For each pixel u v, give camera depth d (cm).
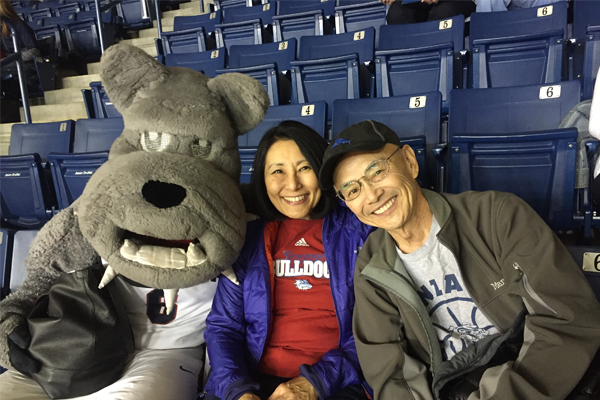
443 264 116
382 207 106
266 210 153
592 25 295
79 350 126
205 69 446
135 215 104
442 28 353
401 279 115
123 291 153
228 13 563
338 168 109
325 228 147
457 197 121
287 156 139
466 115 258
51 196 306
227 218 116
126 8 764
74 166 282
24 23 539
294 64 337
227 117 141
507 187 203
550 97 241
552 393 90
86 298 132
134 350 157
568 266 99
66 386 126
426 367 113
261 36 485
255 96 143
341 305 139
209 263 114
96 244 109
